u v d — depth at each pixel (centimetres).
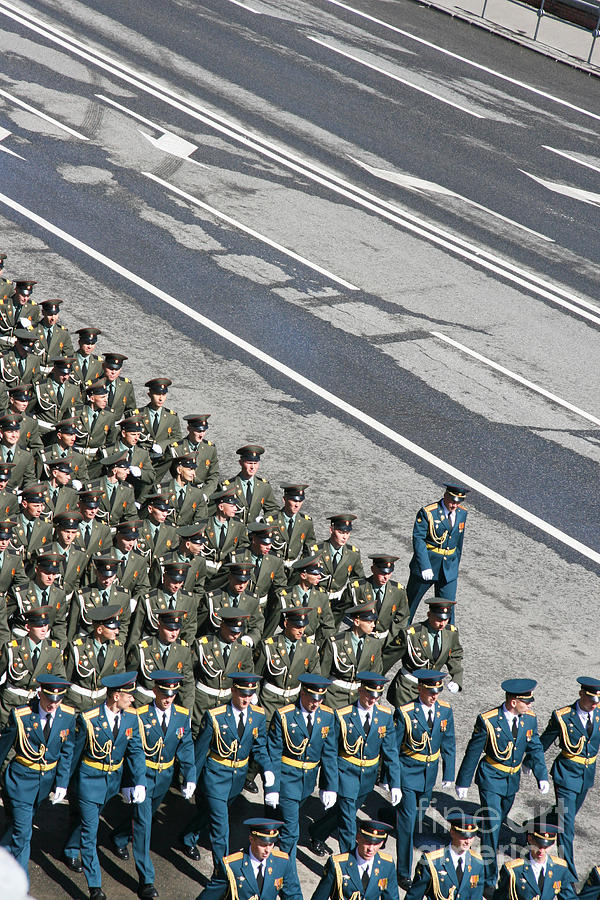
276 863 2853
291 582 3962
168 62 10088
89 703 3391
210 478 4769
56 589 3653
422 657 3641
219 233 7644
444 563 4497
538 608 4669
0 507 4212
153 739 3097
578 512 5419
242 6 11569
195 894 3083
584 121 10344
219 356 6309
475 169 9162
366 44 11181
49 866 3100
